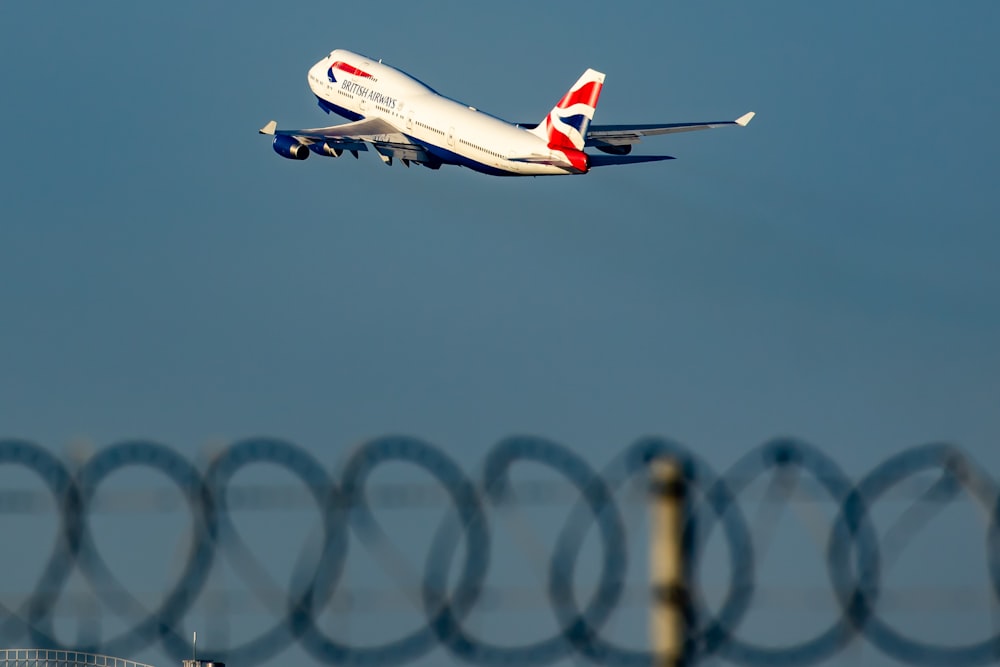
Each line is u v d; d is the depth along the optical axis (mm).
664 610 37562
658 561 37625
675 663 37531
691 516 37625
